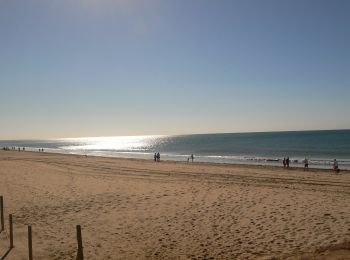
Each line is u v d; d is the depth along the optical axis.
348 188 24.38
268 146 99.62
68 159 58.59
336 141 111.38
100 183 28.31
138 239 13.95
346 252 11.27
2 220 15.13
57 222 16.61
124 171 37.50
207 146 114.19
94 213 18.20
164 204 19.91
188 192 23.47
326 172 34.88
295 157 62.09
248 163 50.34
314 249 12.03
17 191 24.72
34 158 61.81
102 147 136.38
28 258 11.89
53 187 26.41
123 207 19.39
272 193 22.62
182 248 12.80
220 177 31.16
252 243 13.07
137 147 127.38
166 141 183.88
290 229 14.62
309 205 18.86
